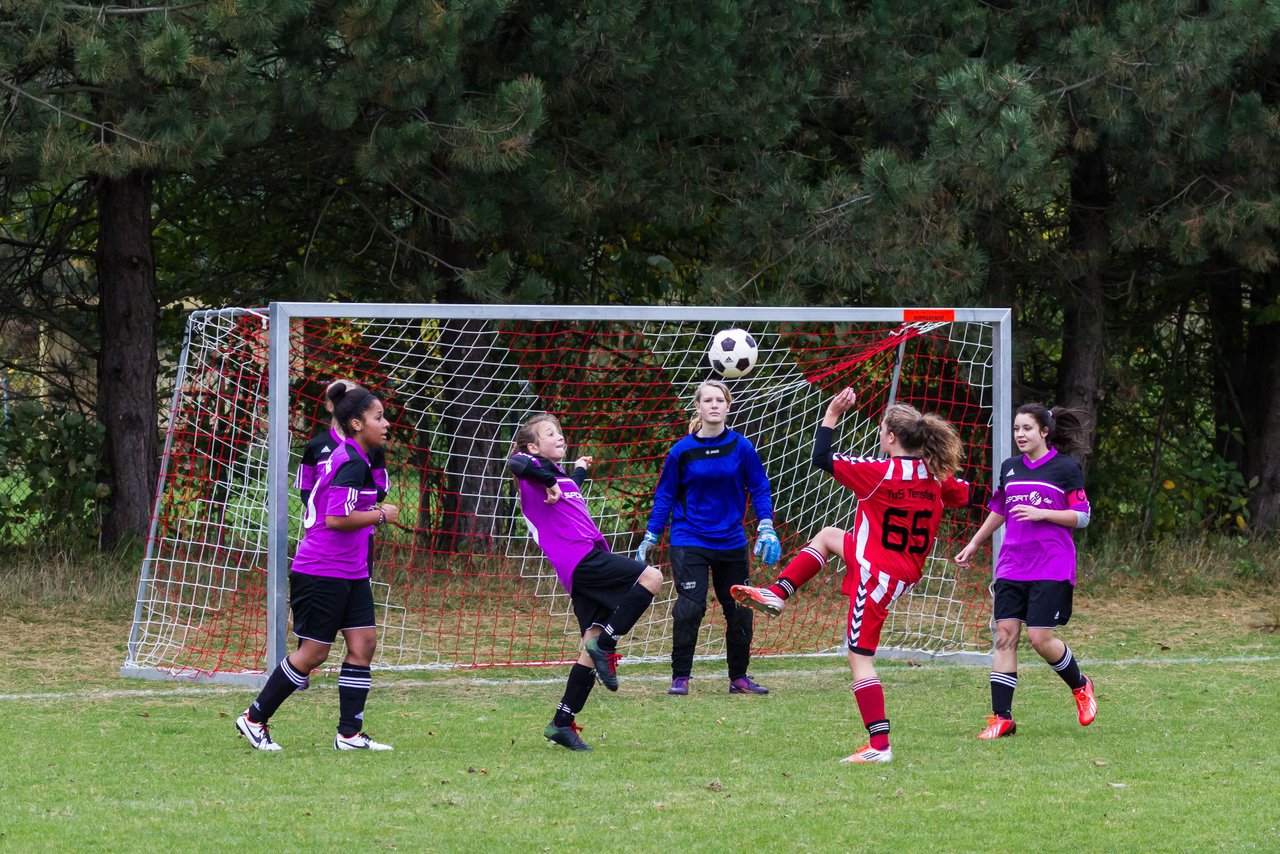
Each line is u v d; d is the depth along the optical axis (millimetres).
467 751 15219
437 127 26141
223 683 19656
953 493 15438
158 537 24000
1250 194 29516
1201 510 34781
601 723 17109
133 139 23297
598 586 15312
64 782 13430
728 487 19531
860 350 27844
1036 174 25938
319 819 12000
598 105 29891
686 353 29953
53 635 23391
